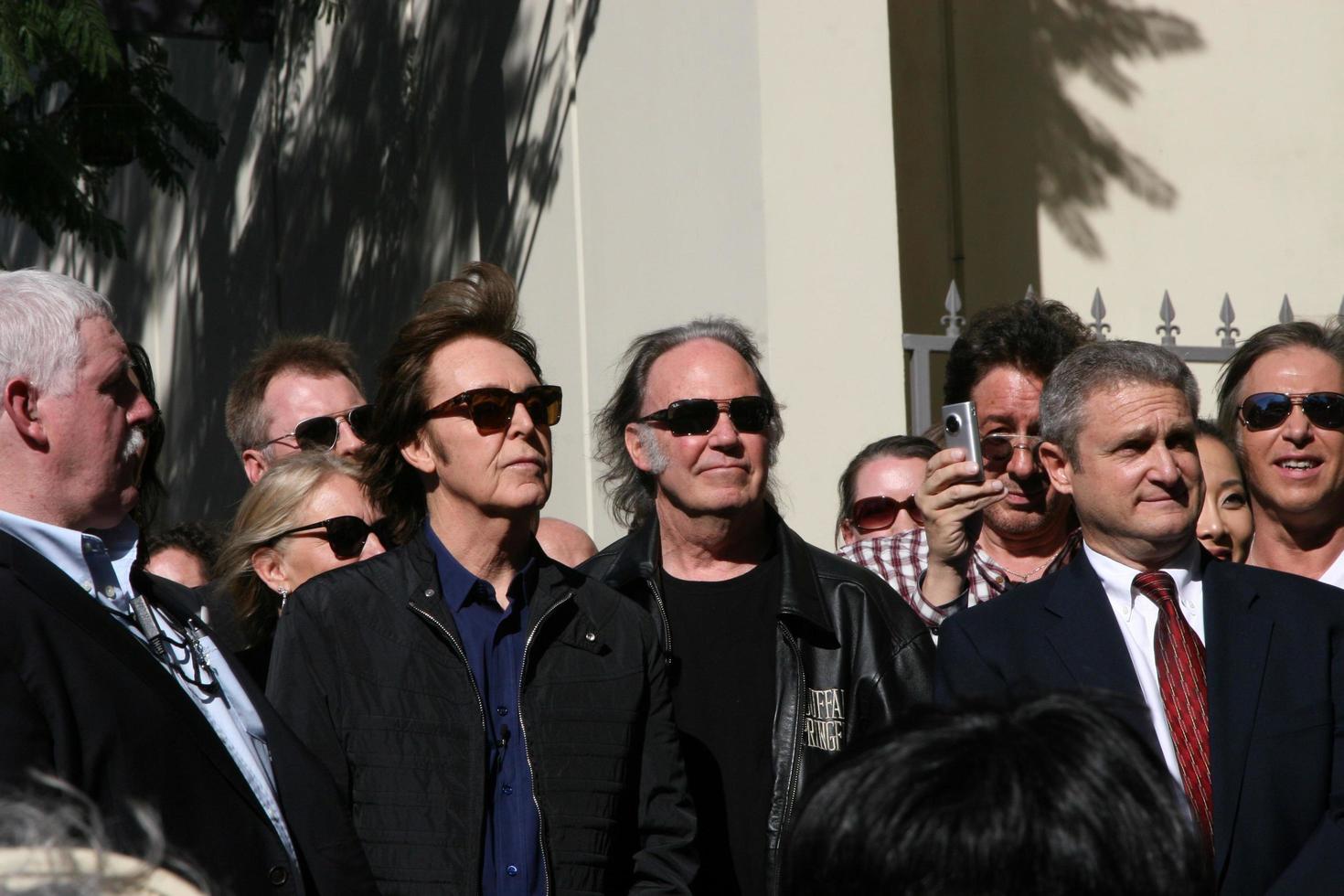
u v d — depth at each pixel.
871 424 13.02
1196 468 6.58
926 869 2.56
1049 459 7.01
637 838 6.38
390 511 6.97
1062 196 19.12
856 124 13.25
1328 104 19.75
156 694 4.87
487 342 6.63
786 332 12.74
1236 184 19.58
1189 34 19.61
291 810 5.31
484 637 6.26
